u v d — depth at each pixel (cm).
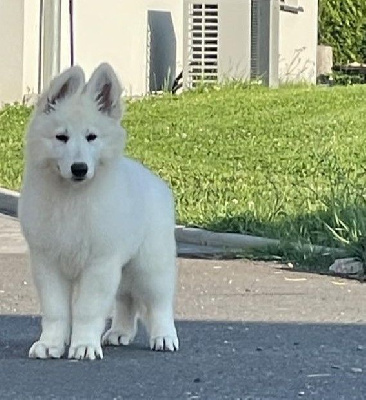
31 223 653
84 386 614
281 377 643
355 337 762
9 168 1555
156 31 2294
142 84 2269
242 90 2234
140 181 686
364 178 1429
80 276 664
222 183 1438
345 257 1062
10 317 826
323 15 3075
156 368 659
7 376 634
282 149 1678
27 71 2047
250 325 802
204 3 2303
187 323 807
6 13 2027
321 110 2005
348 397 600
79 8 2120
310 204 1257
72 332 677
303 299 911
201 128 1827
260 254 1115
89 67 2150
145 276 694
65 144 646
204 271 1041
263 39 2403
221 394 602
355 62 3077
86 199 646
